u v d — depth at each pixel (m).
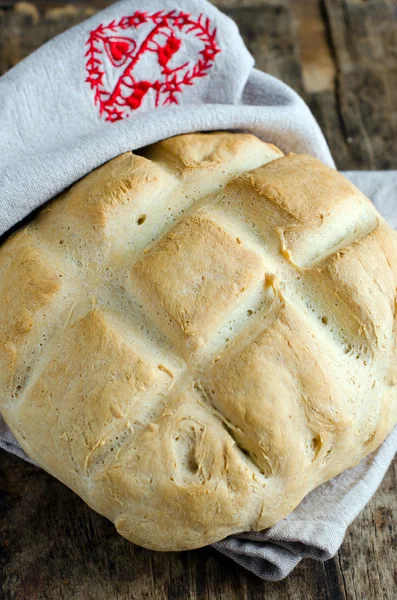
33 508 0.71
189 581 0.68
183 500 0.62
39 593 0.68
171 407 0.63
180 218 0.69
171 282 0.65
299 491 0.64
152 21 0.77
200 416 0.63
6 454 0.73
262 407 0.62
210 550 0.69
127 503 0.63
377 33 1.02
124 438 0.63
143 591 0.68
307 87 0.98
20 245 0.69
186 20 0.78
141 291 0.65
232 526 0.63
